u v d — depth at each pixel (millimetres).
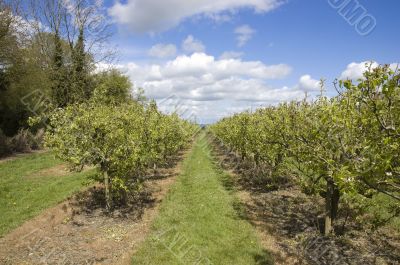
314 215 12695
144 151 14852
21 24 32344
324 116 6887
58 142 11773
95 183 17531
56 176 19781
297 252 9914
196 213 13617
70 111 12312
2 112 33688
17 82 32875
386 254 9344
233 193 16922
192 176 21531
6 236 11102
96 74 40656
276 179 16812
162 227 12055
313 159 8656
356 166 5793
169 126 22484
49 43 39500
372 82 5266
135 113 16062
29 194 15711
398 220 11250
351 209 12156
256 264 9383
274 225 12141
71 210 13562
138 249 10242
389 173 5449
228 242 10852
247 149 18859
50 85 36031
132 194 15719
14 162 24453
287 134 10953
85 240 10922
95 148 11977
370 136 5945
